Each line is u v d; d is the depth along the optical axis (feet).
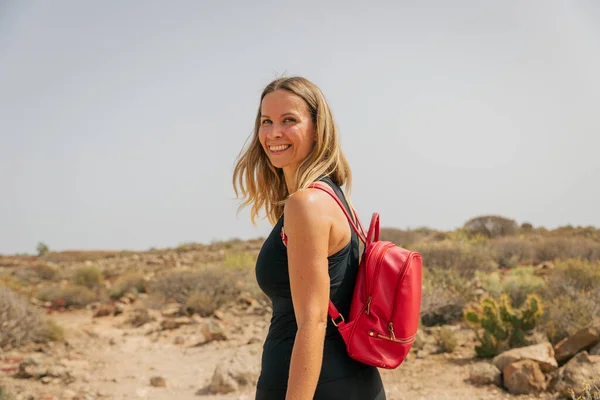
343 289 6.66
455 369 21.52
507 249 55.06
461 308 29.30
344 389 6.49
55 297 50.90
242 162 8.38
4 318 29.96
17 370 24.62
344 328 6.52
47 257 121.80
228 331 32.50
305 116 7.18
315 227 6.19
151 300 42.98
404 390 19.74
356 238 7.08
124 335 33.96
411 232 76.69
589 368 17.88
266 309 37.24
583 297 26.04
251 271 49.85
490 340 22.67
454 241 59.41
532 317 22.89
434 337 25.93
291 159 7.22
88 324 39.73
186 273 45.80
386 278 6.61
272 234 6.78
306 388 5.94
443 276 35.68
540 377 18.66
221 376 21.39
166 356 28.27
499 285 33.09
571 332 22.70
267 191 8.36
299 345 6.00
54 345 30.37
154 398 20.92
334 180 7.40
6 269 91.86
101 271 79.61
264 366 6.68
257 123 8.11
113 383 23.02
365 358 6.49
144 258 108.68
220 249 114.52
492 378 19.62
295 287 6.14
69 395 21.01
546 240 58.65
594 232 83.10
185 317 37.99
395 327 6.53
